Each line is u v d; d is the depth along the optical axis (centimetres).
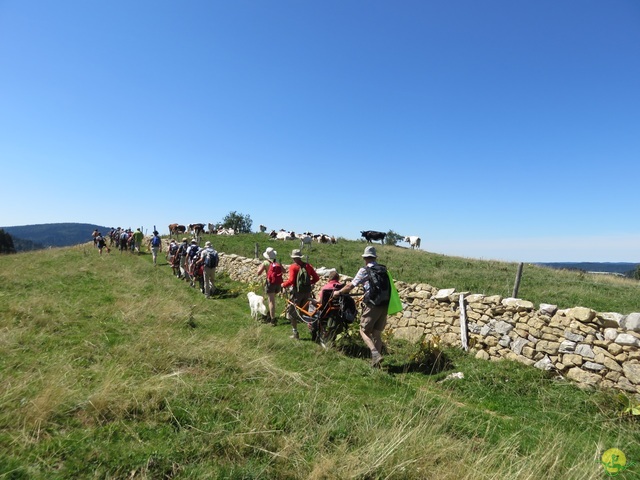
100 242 2444
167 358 527
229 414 387
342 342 703
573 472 332
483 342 675
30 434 322
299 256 793
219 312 967
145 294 1104
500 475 314
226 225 5962
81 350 541
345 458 324
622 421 454
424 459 333
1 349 514
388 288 617
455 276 1390
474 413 463
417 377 600
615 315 532
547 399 513
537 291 1095
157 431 346
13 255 2381
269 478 298
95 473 281
